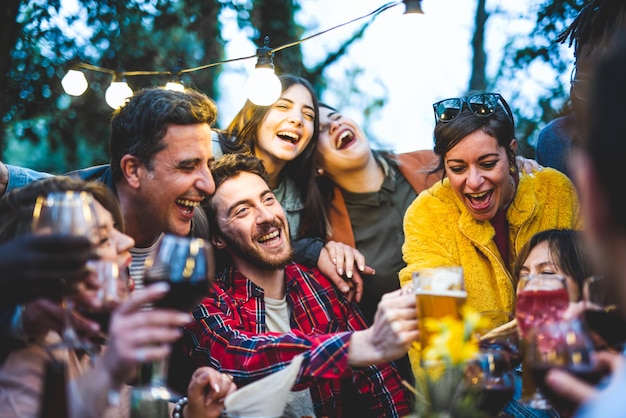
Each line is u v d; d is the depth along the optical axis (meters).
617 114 1.06
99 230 1.97
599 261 1.12
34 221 1.84
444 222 3.26
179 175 2.84
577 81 3.16
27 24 5.77
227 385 2.40
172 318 1.70
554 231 2.72
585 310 2.00
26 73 5.82
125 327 1.67
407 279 3.26
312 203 3.79
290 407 2.95
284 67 7.49
